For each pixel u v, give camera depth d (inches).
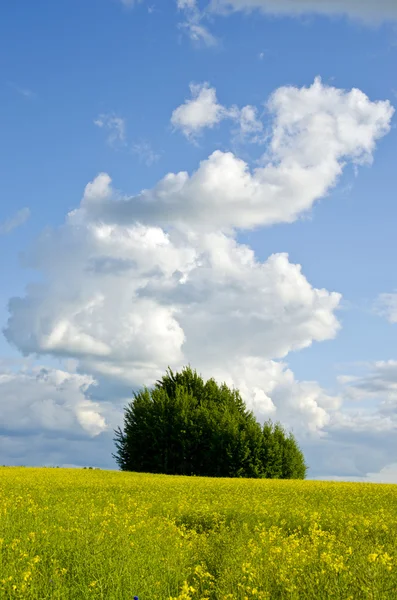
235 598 324.5
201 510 650.8
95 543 421.4
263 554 421.4
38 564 371.9
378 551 399.2
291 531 567.8
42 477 1080.8
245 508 673.6
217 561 413.1
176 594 342.0
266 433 2032.5
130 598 322.7
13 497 695.1
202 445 1937.7
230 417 1980.8
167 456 1926.7
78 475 1186.0
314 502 776.9
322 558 374.9
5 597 313.1
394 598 300.7
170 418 1963.6
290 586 325.7
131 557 394.3
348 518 603.8
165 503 715.4
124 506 682.2
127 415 2025.1
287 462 2033.7
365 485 1117.1
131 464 1982.0
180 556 421.7
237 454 1883.6
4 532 449.1
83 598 320.8
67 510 602.2
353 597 307.4
